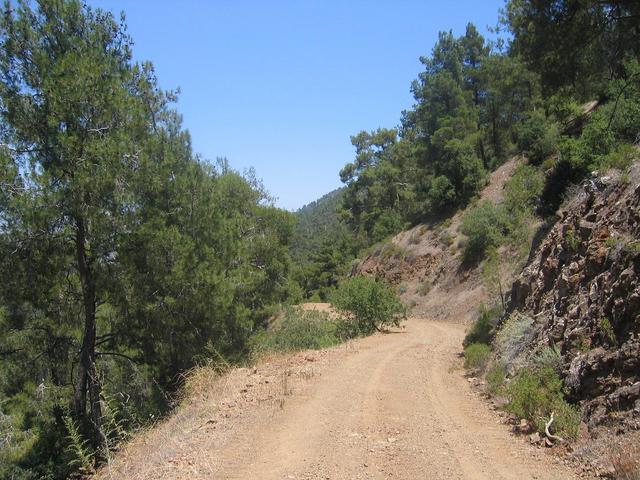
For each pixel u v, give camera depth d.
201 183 18.27
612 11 16.42
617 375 7.27
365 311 26.27
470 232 38.47
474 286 35.56
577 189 17.95
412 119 82.50
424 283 44.06
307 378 12.88
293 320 25.28
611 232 9.73
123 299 15.45
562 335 9.48
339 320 26.42
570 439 7.16
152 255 15.28
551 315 10.63
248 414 9.62
